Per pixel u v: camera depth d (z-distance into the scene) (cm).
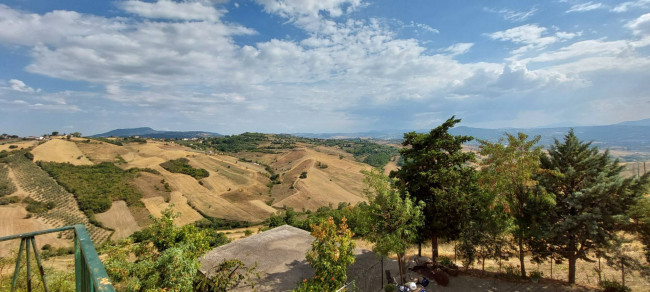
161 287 1229
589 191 1845
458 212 2173
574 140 2102
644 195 1817
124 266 1313
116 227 7888
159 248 1620
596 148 2084
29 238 357
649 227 1773
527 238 2092
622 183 1823
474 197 2141
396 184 2383
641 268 1800
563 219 1981
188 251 1441
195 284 1673
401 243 1897
